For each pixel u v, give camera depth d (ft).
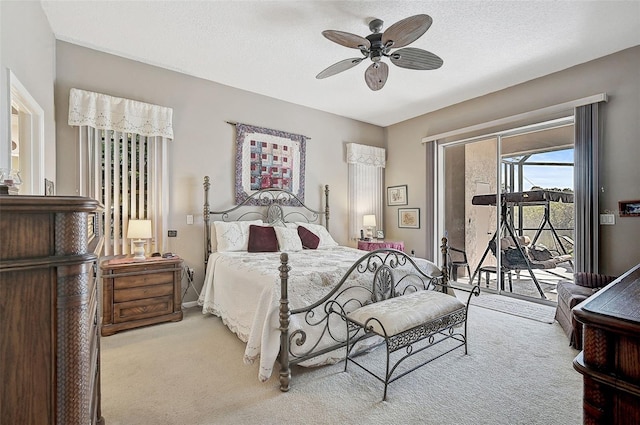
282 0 7.96
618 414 1.79
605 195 10.58
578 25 8.85
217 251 12.01
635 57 10.00
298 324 6.89
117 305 9.42
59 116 9.80
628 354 1.76
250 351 6.70
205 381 6.74
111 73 10.72
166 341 8.83
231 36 9.59
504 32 9.21
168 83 11.87
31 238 2.20
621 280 3.21
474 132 14.67
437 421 5.47
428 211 16.42
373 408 5.82
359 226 17.79
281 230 13.21
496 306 12.07
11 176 4.20
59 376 2.28
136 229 10.25
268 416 5.59
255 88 13.62
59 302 2.29
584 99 10.82
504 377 6.91
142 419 5.49
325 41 9.86
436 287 10.00
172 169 11.94
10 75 5.88
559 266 12.19
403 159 18.06
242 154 13.61
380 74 9.29
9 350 2.15
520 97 12.92
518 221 13.46
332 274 7.88
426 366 7.41
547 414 5.66
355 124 17.95
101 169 10.38
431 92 13.89
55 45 9.68
